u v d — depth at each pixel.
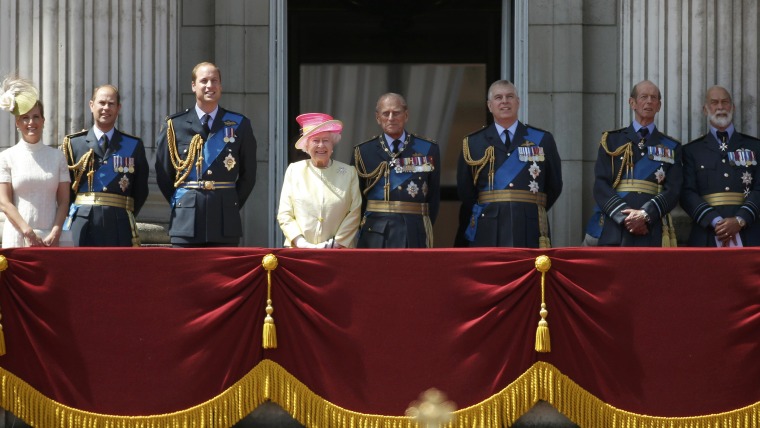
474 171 42.12
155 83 46.09
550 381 36.09
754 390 36.12
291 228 39.47
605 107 49.69
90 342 36.28
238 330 36.38
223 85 49.50
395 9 60.03
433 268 36.25
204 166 40.75
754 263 36.12
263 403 36.69
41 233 39.44
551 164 42.19
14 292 36.28
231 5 49.53
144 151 42.16
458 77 60.34
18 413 36.12
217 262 36.41
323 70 60.34
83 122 44.88
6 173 39.47
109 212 40.97
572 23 49.66
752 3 46.19
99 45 45.22
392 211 41.12
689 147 43.38
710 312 36.16
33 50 44.94
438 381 36.06
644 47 47.22
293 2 60.31
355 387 36.16
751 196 42.44
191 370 36.25
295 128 59.53
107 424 36.16
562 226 49.22
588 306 36.16
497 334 36.16
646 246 41.19
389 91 60.31
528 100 49.72
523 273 36.22
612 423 36.03
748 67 46.00
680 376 36.09
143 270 36.41
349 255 36.34
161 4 46.41
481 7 60.03
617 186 42.34
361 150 41.81
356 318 36.25
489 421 35.94
